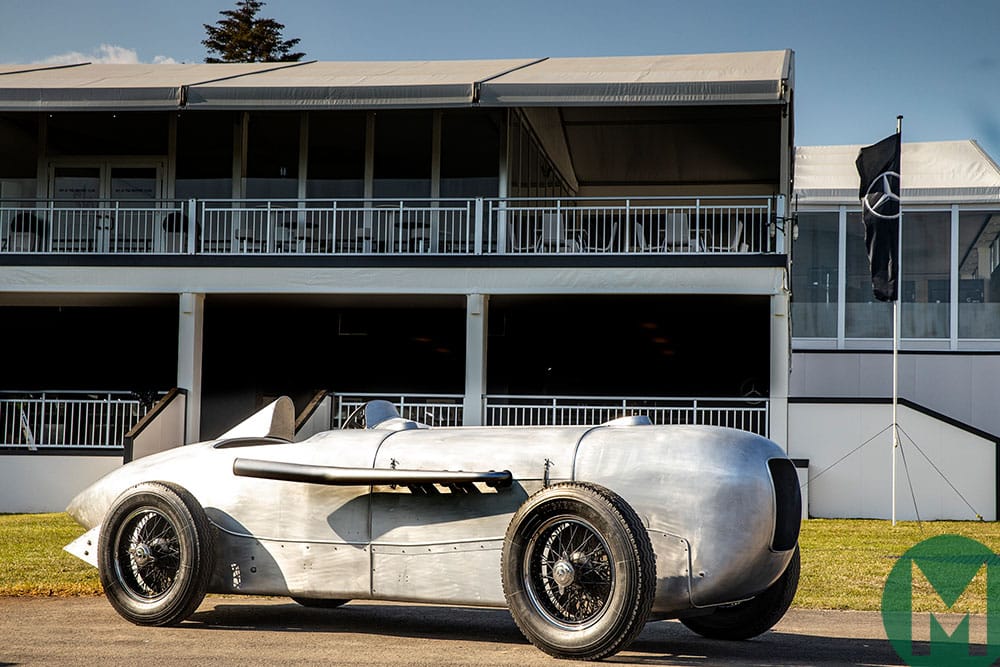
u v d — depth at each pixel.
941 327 23.22
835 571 10.24
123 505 6.80
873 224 15.66
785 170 16.25
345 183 19.45
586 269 16.28
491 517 6.04
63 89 16.66
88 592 8.51
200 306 17.12
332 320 19.88
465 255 16.55
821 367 23.47
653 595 5.48
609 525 5.48
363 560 6.34
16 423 20.31
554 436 6.11
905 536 13.42
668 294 16.19
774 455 6.02
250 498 6.68
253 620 7.12
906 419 16.09
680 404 20.48
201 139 19.95
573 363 20.81
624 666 5.56
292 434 7.17
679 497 5.75
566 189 22.78
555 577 5.65
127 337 20.73
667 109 18.89
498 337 19.94
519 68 18.59
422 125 19.23
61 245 20.08
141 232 19.92
